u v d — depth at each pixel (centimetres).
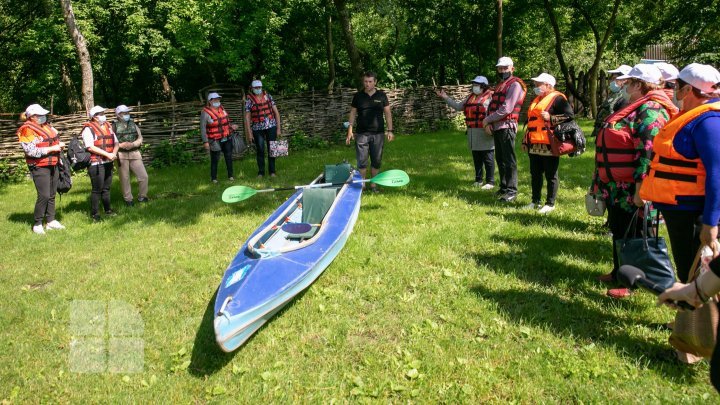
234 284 436
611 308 455
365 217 748
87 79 1250
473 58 2602
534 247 603
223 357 413
